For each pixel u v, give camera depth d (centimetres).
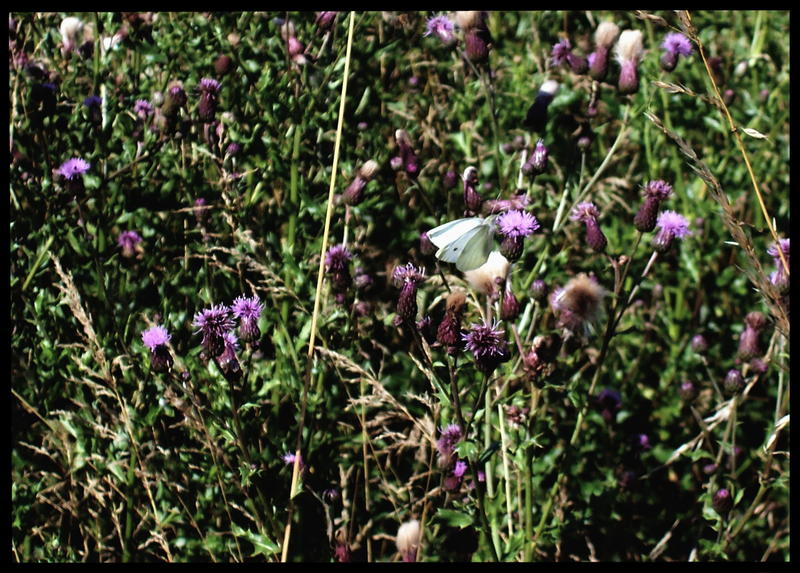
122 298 125
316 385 123
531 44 145
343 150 133
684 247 137
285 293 123
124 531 120
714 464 126
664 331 137
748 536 128
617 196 138
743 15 151
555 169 138
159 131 129
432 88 141
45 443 122
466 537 120
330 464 122
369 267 131
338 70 133
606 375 132
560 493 122
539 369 118
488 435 120
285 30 133
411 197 135
